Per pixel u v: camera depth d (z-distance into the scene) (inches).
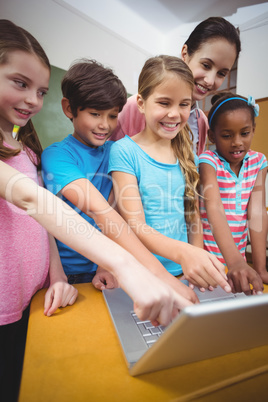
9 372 21.7
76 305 17.8
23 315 22.3
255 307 7.4
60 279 20.6
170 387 10.6
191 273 18.2
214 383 10.8
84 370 11.5
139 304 11.5
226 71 30.0
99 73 24.7
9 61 17.8
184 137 28.4
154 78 22.2
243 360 12.4
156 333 13.9
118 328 14.3
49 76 20.5
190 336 7.8
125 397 10.1
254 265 26.6
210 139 32.0
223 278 17.3
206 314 6.6
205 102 38.8
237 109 27.3
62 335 14.2
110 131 26.6
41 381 10.8
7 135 21.7
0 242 19.8
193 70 29.3
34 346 13.2
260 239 28.9
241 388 10.8
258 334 10.5
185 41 30.5
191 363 12.1
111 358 12.4
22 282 21.0
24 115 20.0
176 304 13.6
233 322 7.8
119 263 13.0
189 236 29.3
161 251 21.2
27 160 23.0
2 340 21.6
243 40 34.0
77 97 24.1
